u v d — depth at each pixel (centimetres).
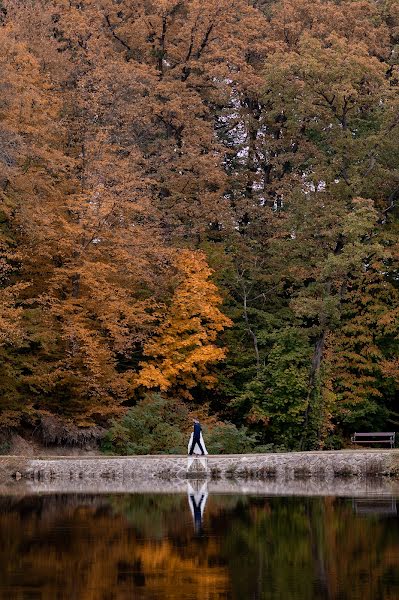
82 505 2956
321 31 5759
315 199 5241
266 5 6569
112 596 1630
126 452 4544
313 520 2558
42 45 5059
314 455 4047
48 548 2114
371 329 5359
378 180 5262
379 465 4041
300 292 5175
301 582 1744
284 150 5966
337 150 5288
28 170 4612
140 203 4922
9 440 4503
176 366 5028
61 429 4550
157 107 5472
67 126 4994
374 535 2288
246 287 5788
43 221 4369
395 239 5266
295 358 5112
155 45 5869
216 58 5812
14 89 4441
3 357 4512
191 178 5562
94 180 4759
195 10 5669
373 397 5538
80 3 5875
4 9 5497
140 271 4816
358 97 5184
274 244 5400
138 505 2948
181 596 1627
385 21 6159
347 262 4788
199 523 2519
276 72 5191
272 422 5181
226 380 5453
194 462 4022
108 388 4788
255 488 3534
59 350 4741
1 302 4259
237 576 1803
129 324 4909
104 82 5091
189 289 5169
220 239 5878
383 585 1711
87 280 4578
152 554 2034
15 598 1619
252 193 5916
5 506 2928
